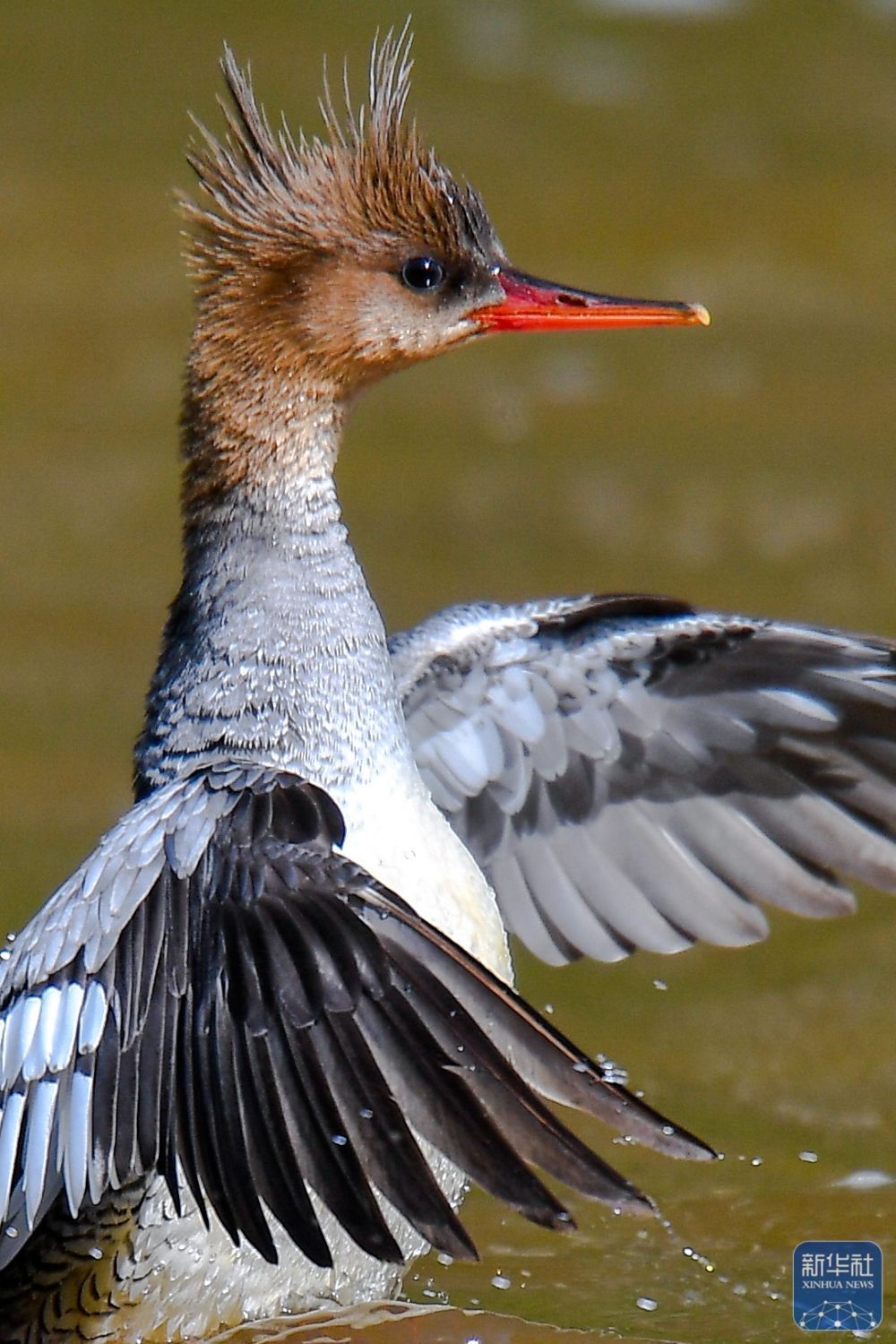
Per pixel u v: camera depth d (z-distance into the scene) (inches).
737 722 424.8
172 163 1052.5
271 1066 300.5
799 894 422.3
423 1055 295.7
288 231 384.8
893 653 407.2
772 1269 418.6
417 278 394.0
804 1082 497.0
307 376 383.9
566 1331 380.8
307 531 378.3
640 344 951.0
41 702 657.0
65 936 329.1
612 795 431.8
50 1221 364.8
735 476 823.1
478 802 431.8
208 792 332.8
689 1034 523.8
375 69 418.9
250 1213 295.4
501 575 733.3
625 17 1258.6
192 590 382.0
